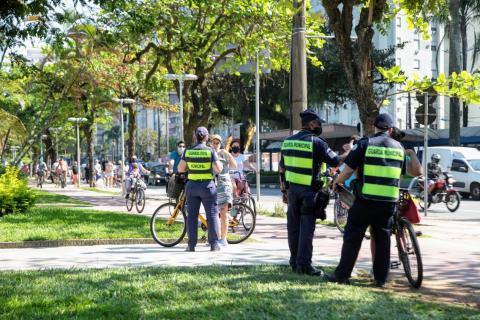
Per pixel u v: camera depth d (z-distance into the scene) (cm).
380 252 784
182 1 2520
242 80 4538
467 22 4966
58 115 3309
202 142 1139
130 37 2370
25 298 663
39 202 2694
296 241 860
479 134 4378
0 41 1823
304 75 1468
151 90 3098
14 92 3016
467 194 3256
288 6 997
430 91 1051
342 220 1450
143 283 746
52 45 1847
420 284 771
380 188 755
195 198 1138
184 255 1084
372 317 573
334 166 842
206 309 606
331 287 724
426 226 1697
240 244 1265
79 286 732
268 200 3106
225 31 2519
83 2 1778
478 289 782
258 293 678
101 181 5731
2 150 2933
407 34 7475
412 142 4616
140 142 11956
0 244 1218
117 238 1271
